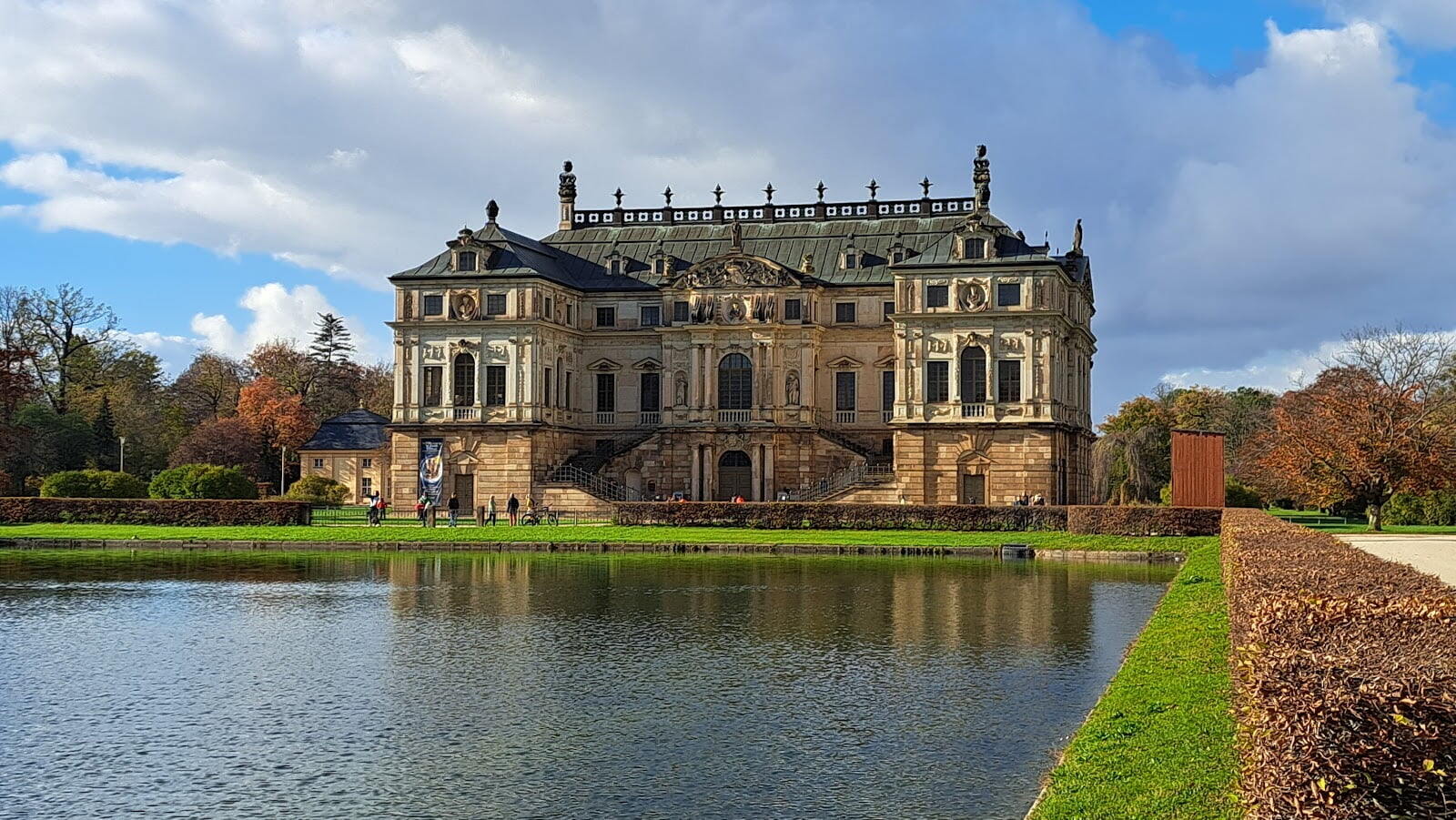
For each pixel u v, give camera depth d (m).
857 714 34.94
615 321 140.38
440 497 133.25
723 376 133.62
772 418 132.00
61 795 27.84
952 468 125.00
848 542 96.19
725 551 95.88
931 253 127.00
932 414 125.62
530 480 131.50
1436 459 104.94
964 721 33.91
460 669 42.41
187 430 199.00
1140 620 53.81
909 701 36.59
